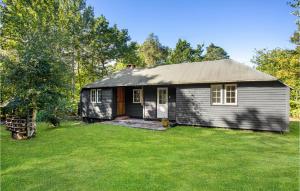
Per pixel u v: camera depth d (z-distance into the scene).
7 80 10.15
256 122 11.72
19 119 10.27
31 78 10.69
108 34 26.75
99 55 27.25
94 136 10.67
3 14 19.89
